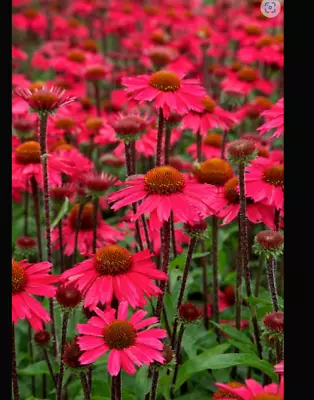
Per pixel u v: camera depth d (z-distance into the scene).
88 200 1.20
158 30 2.06
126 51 2.31
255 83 1.62
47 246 1.09
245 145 1.03
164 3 2.59
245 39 1.89
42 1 2.70
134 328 0.94
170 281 1.17
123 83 1.11
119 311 0.96
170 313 1.13
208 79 1.93
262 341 1.05
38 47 2.49
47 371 1.10
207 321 1.21
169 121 1.18
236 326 1.16
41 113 1.05
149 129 1.30
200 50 2.04
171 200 0.98
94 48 2.07
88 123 1.47
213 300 1.18
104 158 1.37
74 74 1.83
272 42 1.74
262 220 1.10
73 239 1.25
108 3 2.45
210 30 2.10
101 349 0.92
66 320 0.99
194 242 1.05
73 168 1.22
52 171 1.20
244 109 1.47
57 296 0.97
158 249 1.18
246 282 1.06
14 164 1.19
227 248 1.39
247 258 1.06
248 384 0.90
